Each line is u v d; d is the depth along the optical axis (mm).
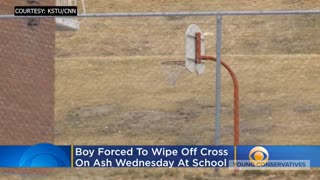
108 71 114000
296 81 109125
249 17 156375
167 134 92500
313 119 95125
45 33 60531
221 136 88375
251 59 117562
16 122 58156
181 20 157875
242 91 105438
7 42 57469
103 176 49812
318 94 104062
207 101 103750
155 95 106375
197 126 95125
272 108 99062
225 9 167250
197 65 52094
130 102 103688
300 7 162500
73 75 112375
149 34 152875
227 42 147625
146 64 117125
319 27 151750
